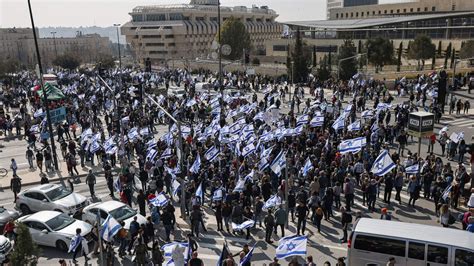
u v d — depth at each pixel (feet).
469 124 135.23
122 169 97.60
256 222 74.43
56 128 149.69
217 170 87.86
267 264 61.98
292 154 92.38
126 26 578.66
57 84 242.58
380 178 81.97
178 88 238.27
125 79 239.30
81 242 61.72
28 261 44.62
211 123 125.29
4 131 153.07
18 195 82.53
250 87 238.48
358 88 193.16
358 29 350.84
